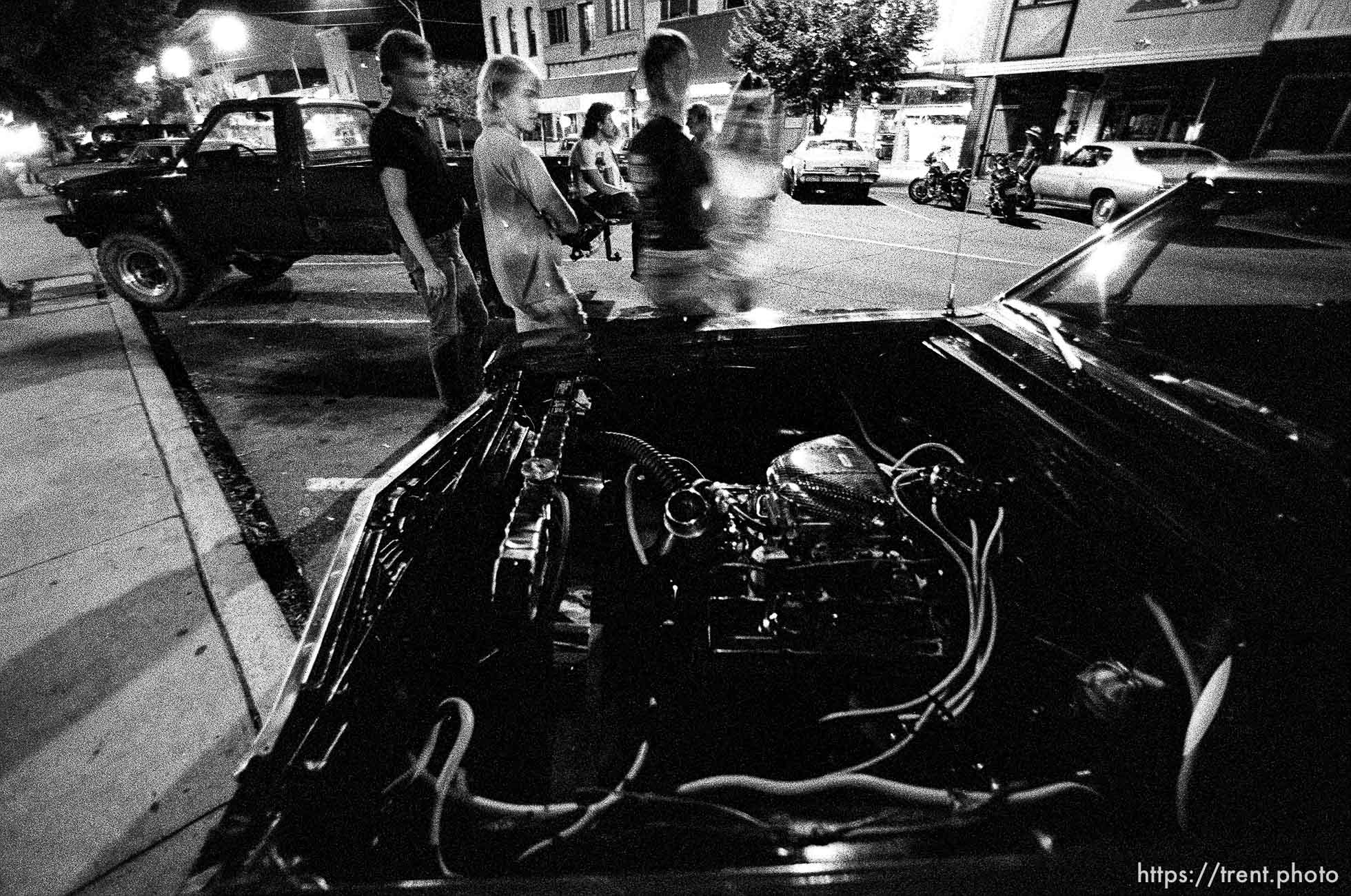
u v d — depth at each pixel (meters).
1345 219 1.42
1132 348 1.46
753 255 4.46
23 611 2.31
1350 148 1.48
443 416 3.91
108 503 2.95
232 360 4.88
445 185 3.28
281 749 0.80
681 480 1.57
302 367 4.71
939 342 1.83
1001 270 7.04
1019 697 1.20
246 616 2.28
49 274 7.44
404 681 1.03
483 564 1.39
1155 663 1.03
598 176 5.60
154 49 10.34
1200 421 1.18
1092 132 14.21
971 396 1.68
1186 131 12.44
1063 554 1.26
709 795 1.04
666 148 3.07
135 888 1.47
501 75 2.86
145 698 1.96
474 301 3.77
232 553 2.61
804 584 1.36
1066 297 1.77
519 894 0.61
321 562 2.62
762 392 1.94
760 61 16.59
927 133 19.36
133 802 1.66
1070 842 0.83
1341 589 0.84
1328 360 1.18
